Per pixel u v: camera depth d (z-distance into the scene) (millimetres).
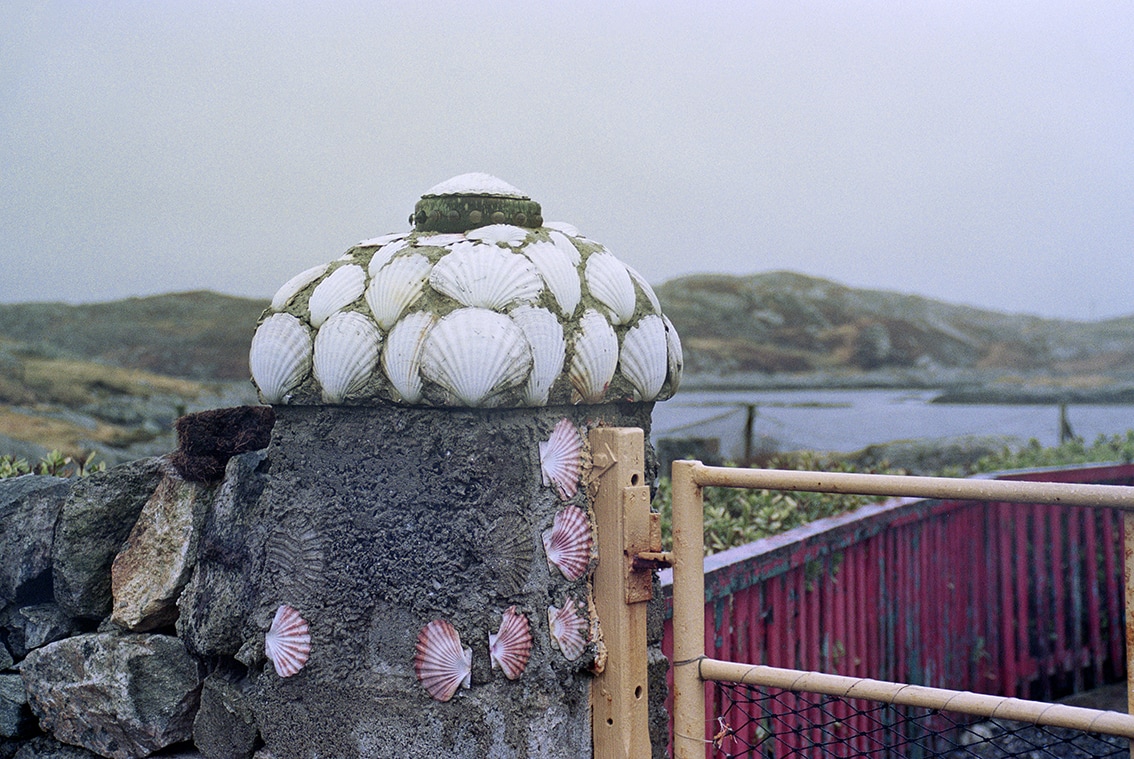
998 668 4586
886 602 3939
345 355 1937
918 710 4051
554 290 1919
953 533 4438
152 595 2275
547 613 1910
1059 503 1625
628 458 1979
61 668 2367
